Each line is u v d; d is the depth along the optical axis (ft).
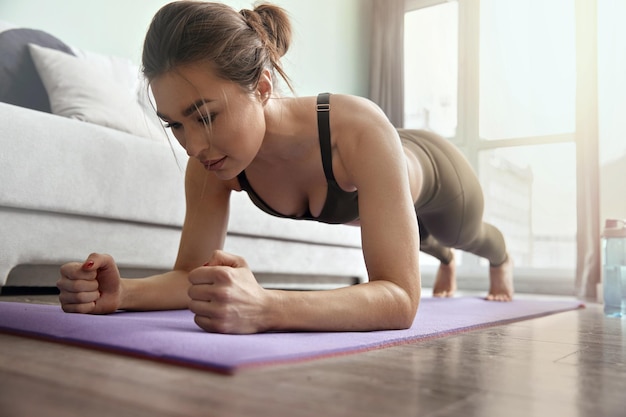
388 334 2.69
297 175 3.26
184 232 3.68
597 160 10.79
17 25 7.61
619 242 5.42
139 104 7.45
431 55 13.65
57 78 6.78
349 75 13.80
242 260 2.53
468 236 5.49
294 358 1.98
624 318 5.18
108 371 1.76
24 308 3.06
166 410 1.34
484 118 12.51
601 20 10.57
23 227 4.84
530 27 12.14
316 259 8.08
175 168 6.01
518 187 11.99
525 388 1.76
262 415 1.33
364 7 14.39
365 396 1.55
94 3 8.68
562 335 3.47
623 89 10.29
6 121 4.61
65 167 5.02
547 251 11.60
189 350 1.96
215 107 2.60
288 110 3.12
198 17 2.61
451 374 1.93
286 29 3.19
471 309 5.14
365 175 2.90
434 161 4.87
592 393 1.73
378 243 2.83
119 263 5.65
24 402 1.38
